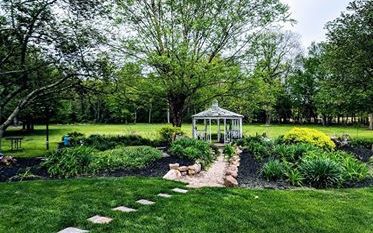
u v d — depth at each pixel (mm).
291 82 57906
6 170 11484
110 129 43625
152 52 19172
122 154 12773
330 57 24828
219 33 19359
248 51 20516
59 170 10242
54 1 11727
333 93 26406
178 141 16141
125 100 20562
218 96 21531
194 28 18719
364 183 9078
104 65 13508
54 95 14188
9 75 12805
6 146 22516
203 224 5207
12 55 12586
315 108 59562
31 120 36656
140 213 5617
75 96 15008
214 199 6590
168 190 7281
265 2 19656
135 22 19469
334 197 7199
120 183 7824
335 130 44562
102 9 12766
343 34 23922
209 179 9961
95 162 10945
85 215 5410
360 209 6344
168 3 19016
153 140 21234
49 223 5051
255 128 48219
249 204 6359
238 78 19594
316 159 9617
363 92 25672
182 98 21344
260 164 12188
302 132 16266
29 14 11508
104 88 15336
